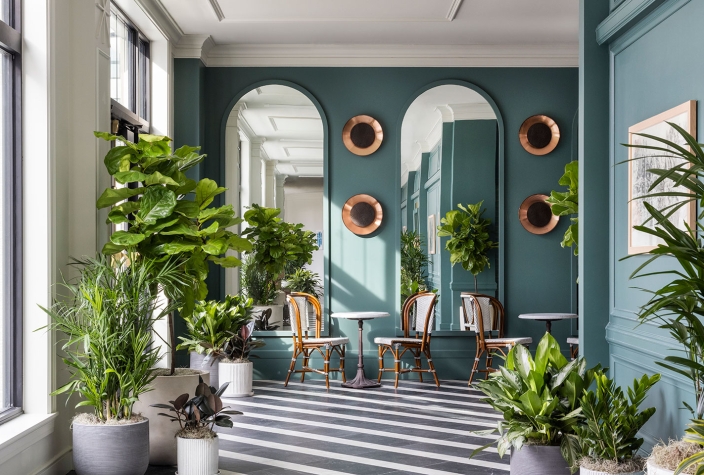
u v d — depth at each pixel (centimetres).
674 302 245
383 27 677
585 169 443
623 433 312
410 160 766
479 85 747
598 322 442
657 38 375
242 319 655
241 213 800
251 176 796
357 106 744
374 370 733
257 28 677
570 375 340
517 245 747
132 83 611
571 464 312
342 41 720
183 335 682
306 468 399
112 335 348
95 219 426
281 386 691
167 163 416
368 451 438
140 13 582
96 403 356
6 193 363
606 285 441
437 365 732
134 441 348
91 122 426
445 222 768
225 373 631
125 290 365
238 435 482
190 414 379
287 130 784
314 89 743
